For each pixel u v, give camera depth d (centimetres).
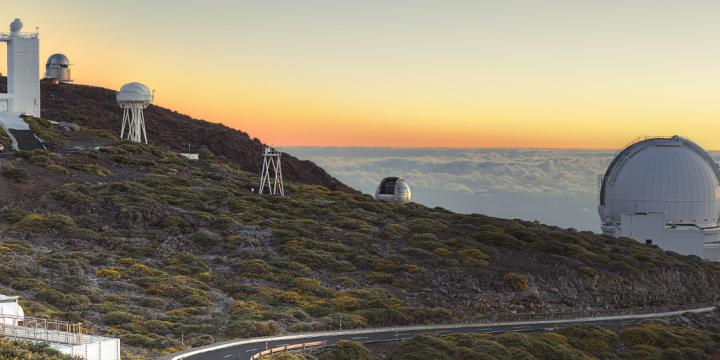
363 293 9900
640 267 12169
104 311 8138
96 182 12938
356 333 8512
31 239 10331
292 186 15325
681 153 15650
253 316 8512
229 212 12362
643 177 15512
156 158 15375
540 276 11256
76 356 5441
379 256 11331
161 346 7194
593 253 12300
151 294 9044
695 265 13038
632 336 9356
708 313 10988
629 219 15162
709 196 15438
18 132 15100
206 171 15388
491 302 10362
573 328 9312
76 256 9831
